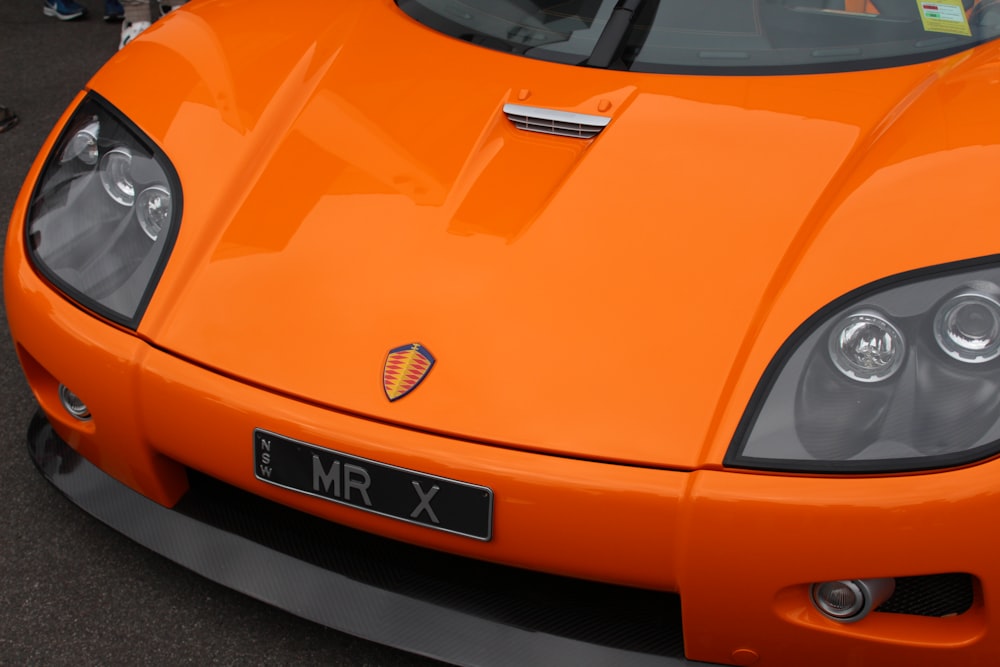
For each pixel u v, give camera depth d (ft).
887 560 4.83
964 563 4.82
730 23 7.41
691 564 4.99
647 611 5.64
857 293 5.19
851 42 7.26
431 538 5.30
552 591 5.75
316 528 6.15
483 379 5.20
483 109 6.71
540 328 5.33
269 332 5.58
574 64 7.14
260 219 6.06
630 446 4.98
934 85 6.71
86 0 17.48
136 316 5.81
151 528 6.31
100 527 7.07
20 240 6.45
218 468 5.65
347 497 5.34
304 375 5.40
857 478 4.83
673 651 5.50
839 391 5.01
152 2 16.22
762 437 4.95
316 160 6.36
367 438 5.20
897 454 4.84
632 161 6.15
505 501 5.06
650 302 5.38
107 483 6.56
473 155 6.35
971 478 4.76
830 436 4.92
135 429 5.86
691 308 5.33
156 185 6.25
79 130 6.74
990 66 6.78
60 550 6.89
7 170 11.98
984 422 4.84
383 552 5.99
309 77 7.02
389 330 5.44
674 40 7.30
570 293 5.45
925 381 4.95
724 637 5.26
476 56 7.28
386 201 6.07
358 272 5.71
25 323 6.20
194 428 5.61
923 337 5.02
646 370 5.15
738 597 5.05
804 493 4.83
